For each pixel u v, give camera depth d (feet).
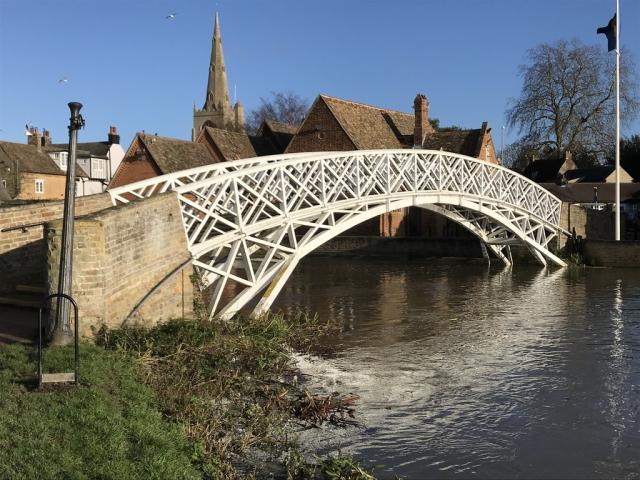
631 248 116.37
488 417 38.78
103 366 32.71
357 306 76.59
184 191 51.16
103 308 39.09
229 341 44.34
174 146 142.92
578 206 126.82
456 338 59.52
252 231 57.72
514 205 105.29
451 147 151.64
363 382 45.11
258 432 33.83
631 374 48.14
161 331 42.78
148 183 58.18
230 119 332.19
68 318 35.60
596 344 57.52
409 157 82.48
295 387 42.16
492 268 117.29
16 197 159.84
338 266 121.90
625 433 36.60
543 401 41.86
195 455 28.19
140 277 44.47
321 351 53.57
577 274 108.17
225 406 36.06
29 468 21.80
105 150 199.82
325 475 29.94
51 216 53.78
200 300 53.98
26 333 37.88
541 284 96.53
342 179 70.79
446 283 97.91
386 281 100.17
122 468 23.68
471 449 34.09
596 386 45.14
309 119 148.25
